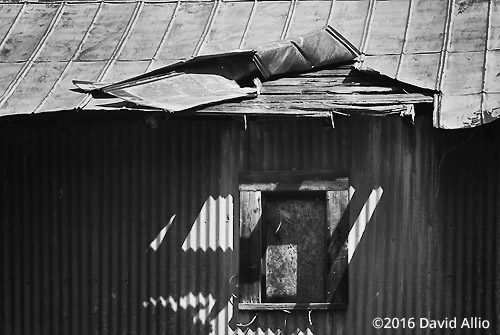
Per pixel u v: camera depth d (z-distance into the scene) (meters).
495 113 11.70
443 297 13.16
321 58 12.92
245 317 13.45
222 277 13.52
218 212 13.55
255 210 13.45
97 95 12.39
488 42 12.87
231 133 13.54
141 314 13.68
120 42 13.96
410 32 13.36
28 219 13.89
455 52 12.83
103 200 13.77
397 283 13.23
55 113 12.35
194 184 13.60
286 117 12.27
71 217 13.82
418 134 13.23
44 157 13.88
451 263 13.16
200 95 12.15
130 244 13.72
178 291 13.61
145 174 13.71
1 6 14.90
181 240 13.62
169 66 12.53
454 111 11.88
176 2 14.59
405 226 13.23
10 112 12.59
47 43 14.12
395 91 12.41
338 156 13.36
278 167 13.44
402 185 13.26
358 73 12.84
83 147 13.82
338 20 13.82
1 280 13.94
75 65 13.60
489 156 13.11
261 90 12.62
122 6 14.70
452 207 13.16
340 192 13.30
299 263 13.44
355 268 13.29
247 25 13.95
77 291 13.80
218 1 14.45
